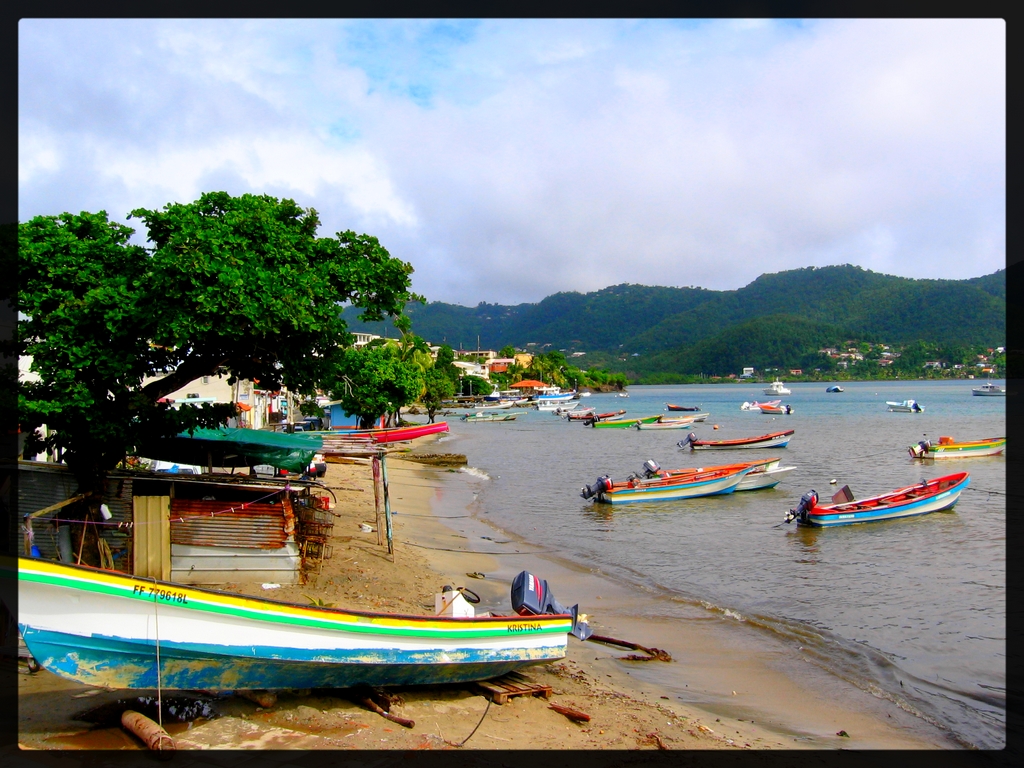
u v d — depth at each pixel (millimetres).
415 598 14453
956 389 178500
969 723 10844
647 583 18672
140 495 13539
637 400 169000
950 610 16297
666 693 11812
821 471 41562
